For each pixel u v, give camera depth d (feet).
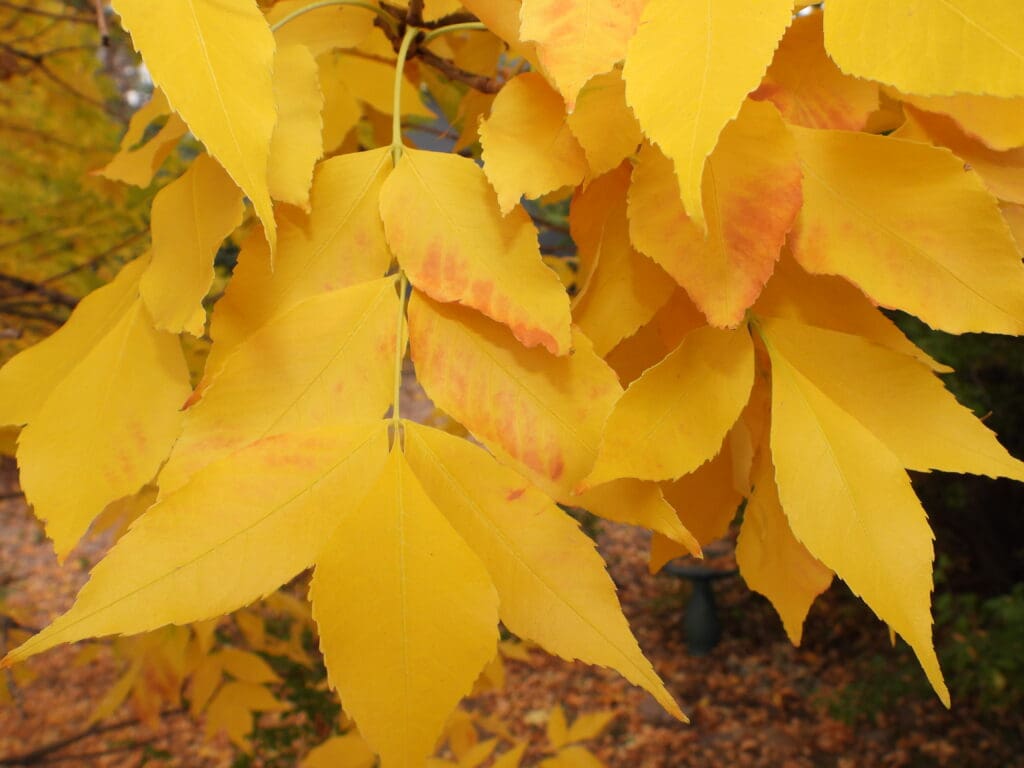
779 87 1.04
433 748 0.78
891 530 0.90
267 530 0.83
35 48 5.09
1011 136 1.03
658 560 1.16
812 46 1.03
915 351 1.03
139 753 8.46
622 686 10.19
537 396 0.94
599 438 0.93
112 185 4.21
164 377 1.03
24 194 4.87
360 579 0.81
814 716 9.12
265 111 0.83
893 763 8.25
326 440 0.89
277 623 5.64
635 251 1.07
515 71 1.64
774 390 0.97
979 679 7.73
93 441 1.00
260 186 0.81
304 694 5.16
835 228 0.95
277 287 0.98
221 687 3.68
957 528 9.09
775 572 1.08
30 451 0.99
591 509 0.91
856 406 0.98
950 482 8.62
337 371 0.94
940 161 0.94
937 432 0.96
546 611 0.86
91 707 9.34
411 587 0.81
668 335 1.09
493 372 0.95
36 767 6.02
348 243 1.01
